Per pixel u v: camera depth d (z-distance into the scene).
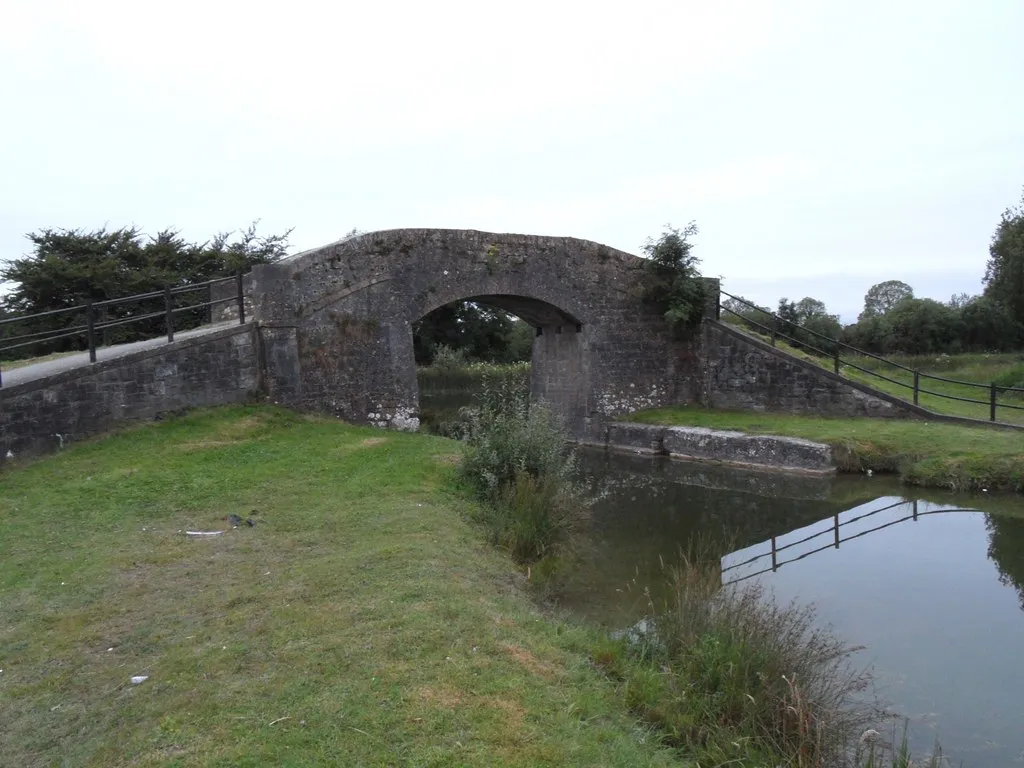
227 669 4.02
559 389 16.52
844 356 24.62
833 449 11.77
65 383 8.90
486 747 3.28
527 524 7.47
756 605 5.39
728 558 7.98
